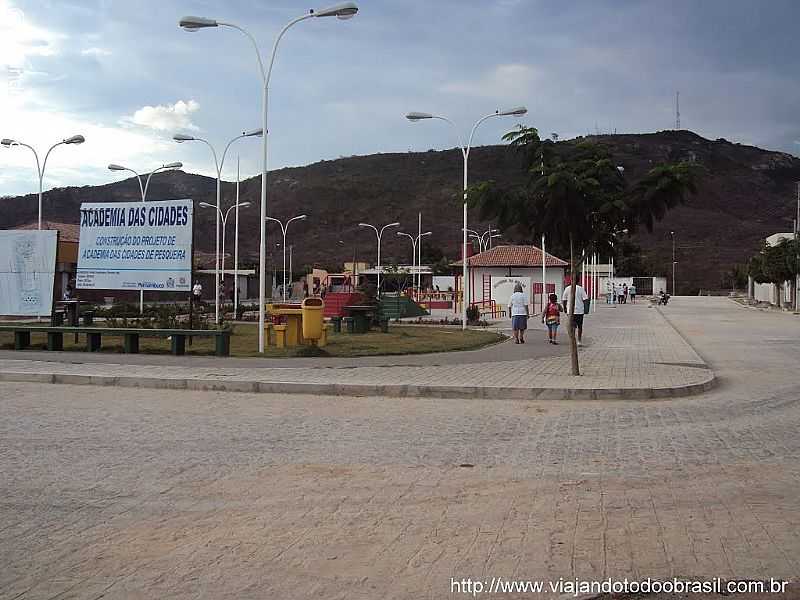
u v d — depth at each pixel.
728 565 5.29
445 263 87.12
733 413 12.09
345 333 28.03
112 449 8.96
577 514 6.45
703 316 47.50
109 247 21.95
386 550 5.57
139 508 6.62
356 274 70.69
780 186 163.88
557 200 14.46
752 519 6.32
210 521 6.27
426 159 151.75
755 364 20.34
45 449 8.95
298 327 21.89
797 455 8.86
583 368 17.45
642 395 13.73
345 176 143.12
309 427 10.48
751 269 64.44
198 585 4.94
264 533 5.96
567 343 25.09
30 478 7.60
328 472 7.88
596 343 25.31
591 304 62.16
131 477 7.65
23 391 13.88
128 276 21.83
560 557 5.44
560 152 15.02
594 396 13.60
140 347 21.11
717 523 6.21
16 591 4.86
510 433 10.16
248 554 5.50
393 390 13.80
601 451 9.03
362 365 17.31
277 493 7.09
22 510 6.56
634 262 107.56
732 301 77.94
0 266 22.03
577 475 7.81
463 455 8.75
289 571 5.18
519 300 24.56
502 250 56.56
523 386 13.86
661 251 122.81
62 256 52.66
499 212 15.20
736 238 128.88
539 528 6.07
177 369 16.16
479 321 35.62
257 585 4.94
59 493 7.08
